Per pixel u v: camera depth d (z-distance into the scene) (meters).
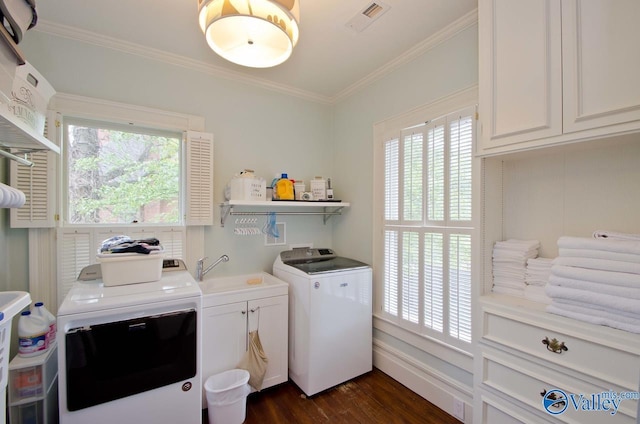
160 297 1.48
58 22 1.85
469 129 1.80
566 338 1.09
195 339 1.56
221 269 2.48
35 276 1.86
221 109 2.49
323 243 3.03
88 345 1.33
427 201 2.07
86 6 1.71
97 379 1.34
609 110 1.00
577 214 1.37
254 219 2.63
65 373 1.29
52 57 1.90
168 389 1.50
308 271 2.16
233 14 1.23
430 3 1.68
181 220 2.36
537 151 1.32
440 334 1.96
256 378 2.01
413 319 2.16
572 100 1.09
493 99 1.34
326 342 2.16
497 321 1.32
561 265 1.16
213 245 2.44
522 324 1.22
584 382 1.05
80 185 2.04
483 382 1.35
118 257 1.60
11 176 1.75
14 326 1.77
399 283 2.27
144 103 2.18
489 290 1.47
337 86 2.77
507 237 1.59
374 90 2.56
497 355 1.31
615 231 1.26
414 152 2.17
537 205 1.50
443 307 1.94
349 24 1.87
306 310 2.12
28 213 1.80
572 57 1.09
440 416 1.89
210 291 2.18
